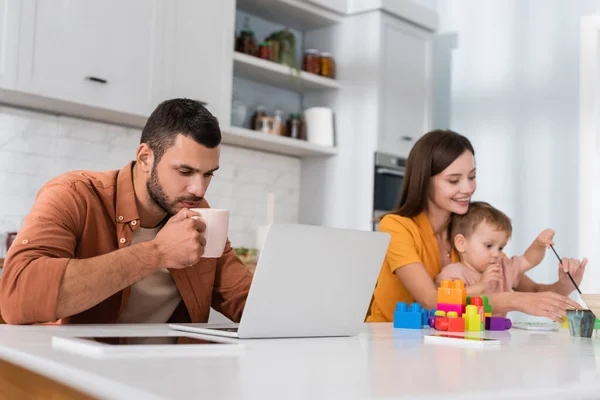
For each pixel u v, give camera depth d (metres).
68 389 0.78
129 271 1.41
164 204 1.67
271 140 3.70
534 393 0.69
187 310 1.82
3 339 1.04
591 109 3.96
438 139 2.29
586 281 3.89
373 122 3.96
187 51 3.25
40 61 2.74
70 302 1.37
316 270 1.26
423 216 2.32
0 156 2.96
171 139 1.62
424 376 0.77
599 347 1.28
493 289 2.29
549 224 4.04
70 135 3.16
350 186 4.02
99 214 1.67
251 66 3.68
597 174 3.94
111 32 2.96
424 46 4.31
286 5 3.83
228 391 0.63
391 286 2.22
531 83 4.16
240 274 1.88
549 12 4.13
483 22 4.35
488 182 4.26
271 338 1.22
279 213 4.11
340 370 0.81
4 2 2.65
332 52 4.17
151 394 0.60
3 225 2.96
